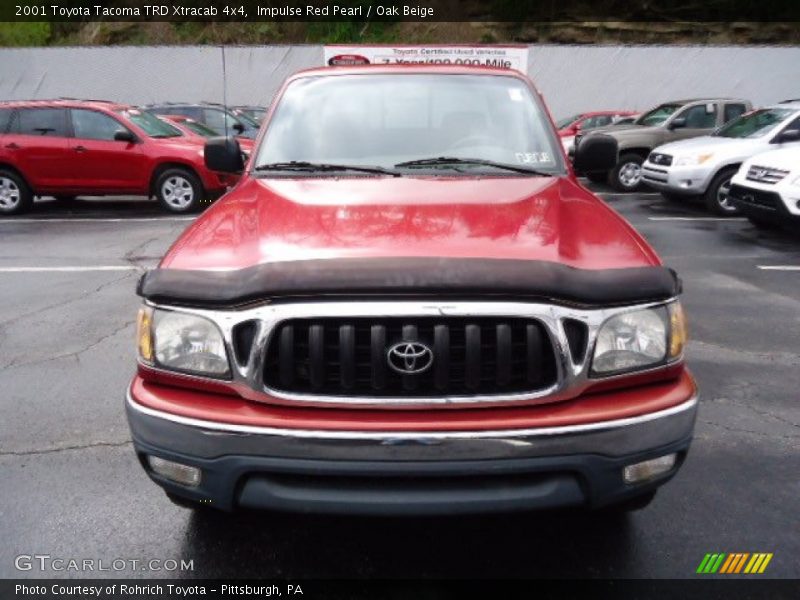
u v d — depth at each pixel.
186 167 10.88
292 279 2.06
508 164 3.32
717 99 13.85
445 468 2.04
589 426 2.06
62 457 3.37
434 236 2.38
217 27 27.06
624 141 13.05
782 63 23.22
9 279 6.79
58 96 23.84
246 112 18.06
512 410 2.10
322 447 2.04
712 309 5.71
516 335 2.10
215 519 2.85
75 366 4.54
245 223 2.62
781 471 3.23
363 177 3.15
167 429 2.15
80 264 7.45
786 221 8.16
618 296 2.13
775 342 4.95
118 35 27.52
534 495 2.08
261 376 2.10
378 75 3.81
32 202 11.32
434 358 2.06
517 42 26.83
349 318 2.06
